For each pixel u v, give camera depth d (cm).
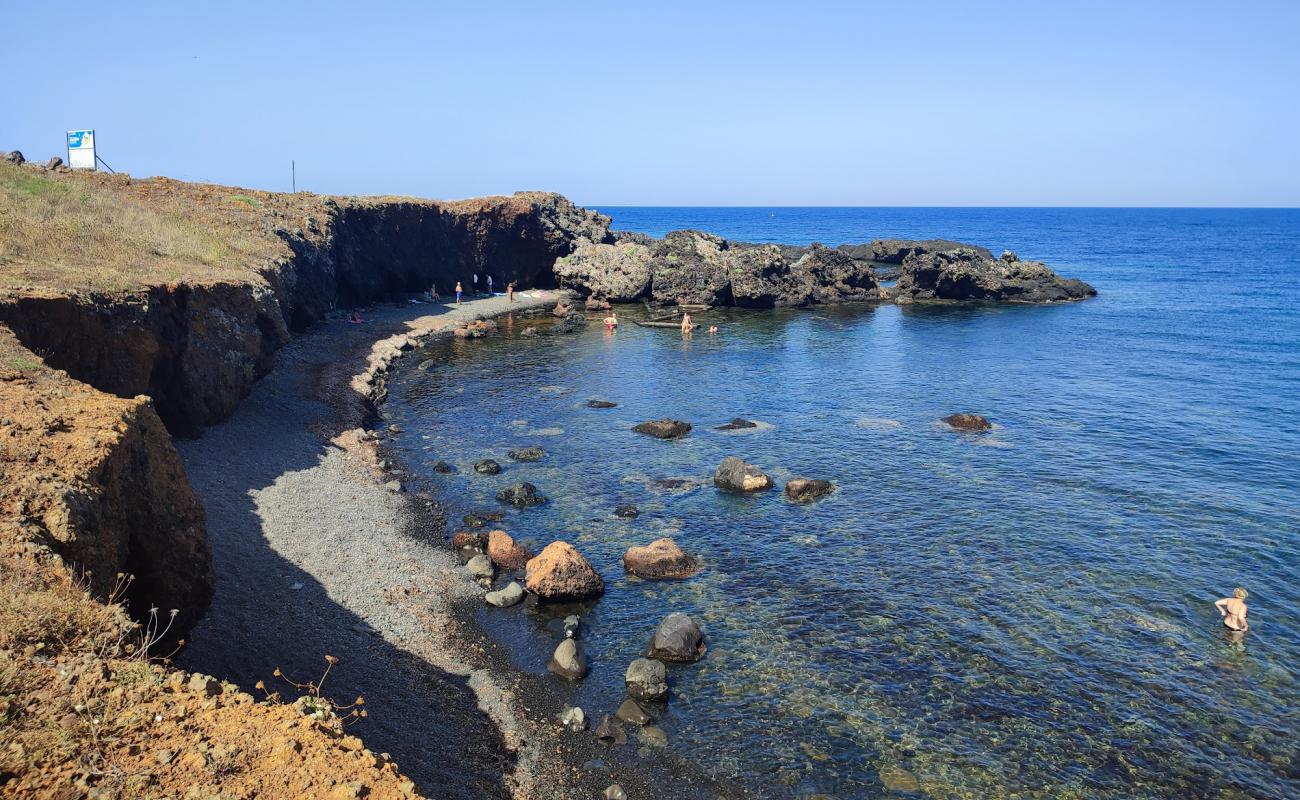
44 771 776
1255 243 19288
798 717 1777
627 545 2669
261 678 1700
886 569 2483
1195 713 1795
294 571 2242
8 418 1384
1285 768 1627
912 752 1664
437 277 8138
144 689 934
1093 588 2358
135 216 4097
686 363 5612
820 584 2391
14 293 2319
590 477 3316
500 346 6197
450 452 3616
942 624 2161
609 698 1852
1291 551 2588
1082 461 3478
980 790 1558
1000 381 5047
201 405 3084
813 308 8606
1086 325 7306
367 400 4281
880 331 7056
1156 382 4962
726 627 2153
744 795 1545
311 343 5169
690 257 8794
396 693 1780
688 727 1745
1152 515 2888
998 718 1773
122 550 1319
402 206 7544
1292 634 2114
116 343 2573
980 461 3491
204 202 5403
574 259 8962
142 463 1493
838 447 3703
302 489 2853
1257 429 3928
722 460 3491
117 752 826
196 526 1577
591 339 6575
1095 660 1997
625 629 2153
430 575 2402
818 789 1559
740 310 8431
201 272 3491
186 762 829
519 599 2294
